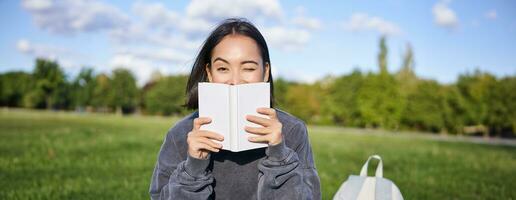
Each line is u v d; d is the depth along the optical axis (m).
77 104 57.50
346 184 2.84
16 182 5.39
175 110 53.88
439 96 33.41
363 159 8.93
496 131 32.72
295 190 1.84
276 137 1.72
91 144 9.88
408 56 49.06
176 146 2.12
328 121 42.03
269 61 2.05
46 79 54.56
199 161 1.79
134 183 5.30
